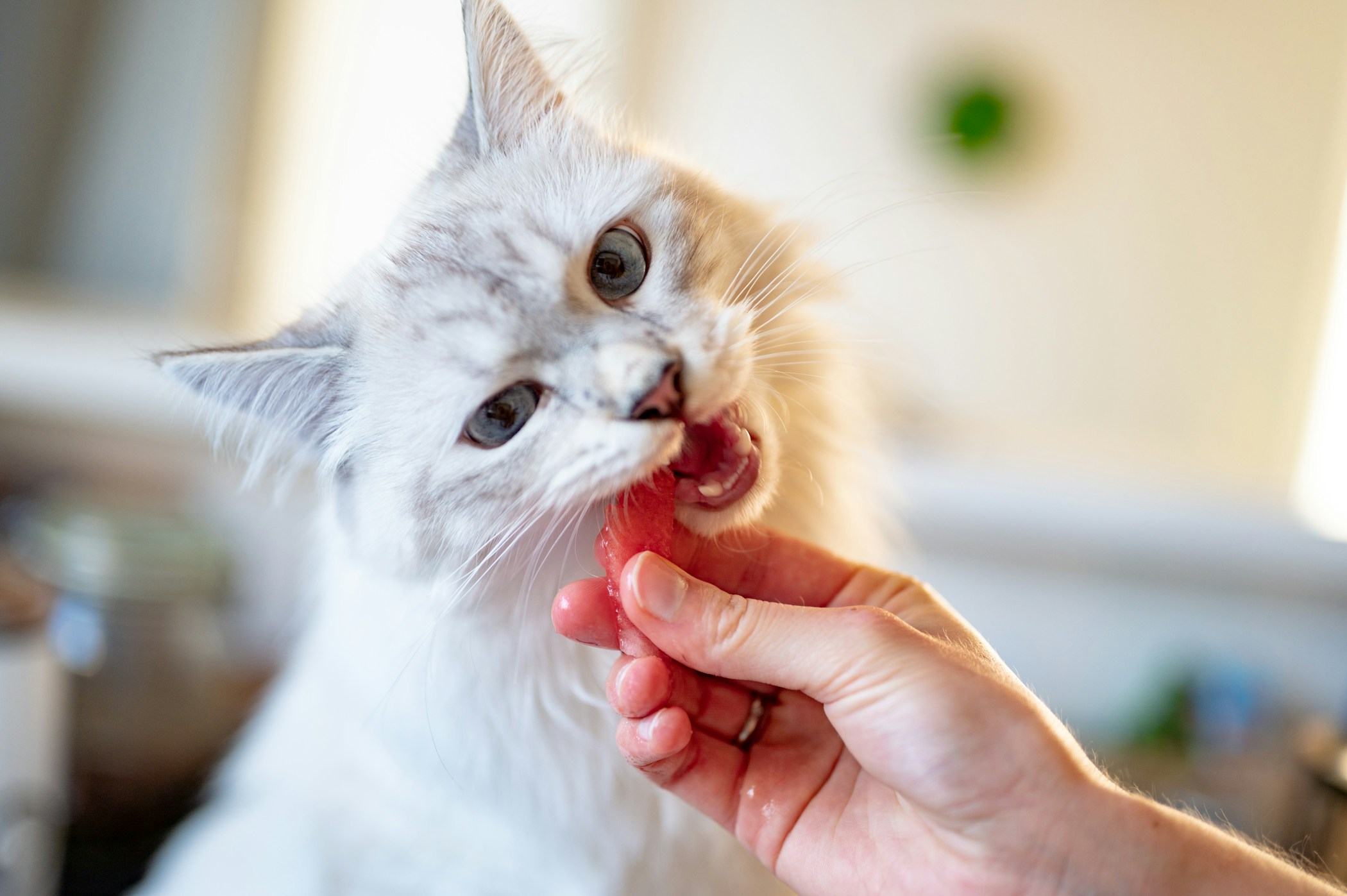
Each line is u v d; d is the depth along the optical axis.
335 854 0.37
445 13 0.73
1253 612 0.75
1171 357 0.75
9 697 0.43
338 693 0.39
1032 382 0.75
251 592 0.72
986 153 0.73
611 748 0.36
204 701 0.55
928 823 0.30
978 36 0.72
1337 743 0.51
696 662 0.31
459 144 0.38
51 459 0.70
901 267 0.74
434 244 0.35
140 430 0.70
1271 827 0.51
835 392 0.39
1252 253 0.73
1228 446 0.75
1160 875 0.28
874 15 0.73
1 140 0.72
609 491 0.32
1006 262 0.74
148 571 0.53
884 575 0.34
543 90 0.37
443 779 0.36
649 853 0.36
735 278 0.36
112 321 0.72
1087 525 0.66
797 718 0.34
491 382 0.33
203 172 0.74
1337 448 0.73
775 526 0.37
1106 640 0.75
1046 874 0.29
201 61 0.73
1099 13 0.72
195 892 0.38
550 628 0.35
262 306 0.76
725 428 0.33
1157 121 0.73
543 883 0.36
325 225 0.75
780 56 0.73
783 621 0.30
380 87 0.74
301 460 0.38
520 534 0.33
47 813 0.45
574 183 0.35
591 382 0.32
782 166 0.74
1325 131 0.72
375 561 0.36
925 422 0.71
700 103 0.74
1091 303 0.75
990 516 0.66
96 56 0.73
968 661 0.30
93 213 0.74
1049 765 0.29
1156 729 0.68
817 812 0.33
